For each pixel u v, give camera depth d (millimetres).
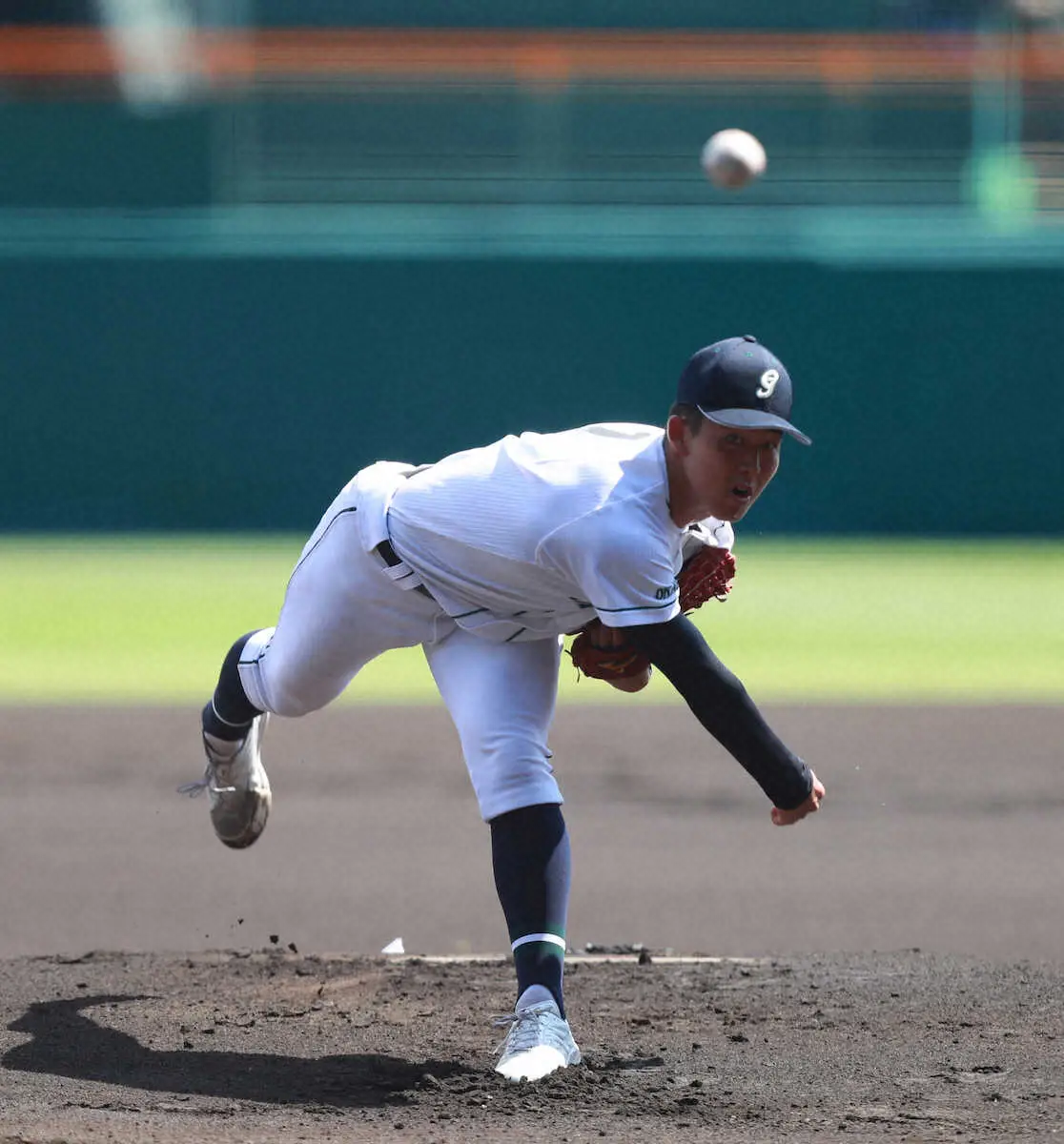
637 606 12719
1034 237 57500
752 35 59594
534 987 13375
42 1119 11664
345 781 27641
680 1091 12922
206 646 39156
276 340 57875
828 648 39500
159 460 58000
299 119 58781
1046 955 18641
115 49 59000
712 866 22672
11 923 19875
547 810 13594
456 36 60094
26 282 57531
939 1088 13016
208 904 20766
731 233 58312
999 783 27328
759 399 12352
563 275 57875
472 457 13781
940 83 58375
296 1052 14281
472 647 13992
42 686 34781
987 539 57656
